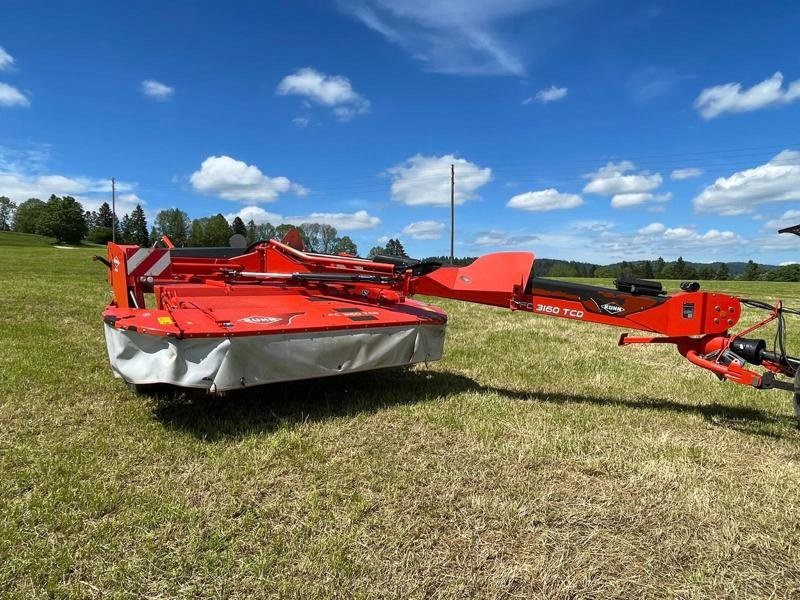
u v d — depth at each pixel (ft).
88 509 9.14
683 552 8.52
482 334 28.81
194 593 7.30
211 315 13.15
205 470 10.71
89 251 161.48
